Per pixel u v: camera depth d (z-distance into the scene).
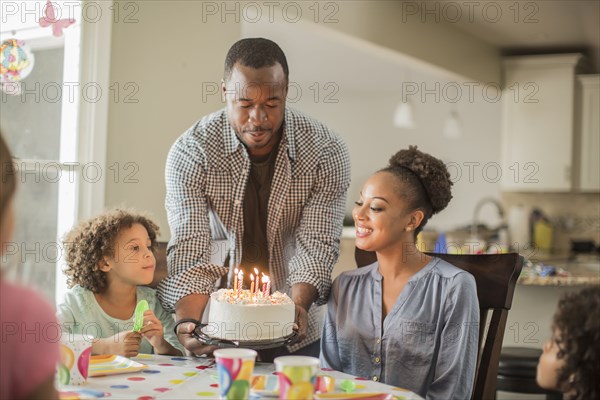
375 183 1.79
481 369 1.71
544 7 4.56
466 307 1.68
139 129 2.57
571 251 5.58
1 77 2.46
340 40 4.17
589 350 1.21
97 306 1.88
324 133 2.07
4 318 0.96
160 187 2.67
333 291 1.91
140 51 2.56
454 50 5.21
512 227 5.84
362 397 1.30
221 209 2.00
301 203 2.02
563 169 5.63
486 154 7.71
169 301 1.87
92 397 1.28
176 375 1.47
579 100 5.64
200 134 1.98
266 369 1.58
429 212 1.84
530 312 3.52
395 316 1.76
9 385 0.97
